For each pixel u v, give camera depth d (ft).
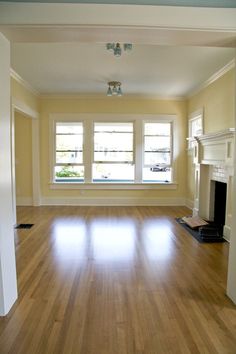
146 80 16.78
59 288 8.38
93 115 21.22
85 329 6.43
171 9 6.61
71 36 7.11
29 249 11.88
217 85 15.35
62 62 13.55
